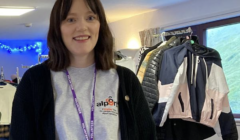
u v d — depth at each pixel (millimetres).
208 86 1743
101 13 956
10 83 2215
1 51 5980
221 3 2906
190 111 1735
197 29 3227
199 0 3111
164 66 1801
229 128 1750
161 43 2064
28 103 859
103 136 857
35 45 6117
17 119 845
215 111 1720
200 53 1794
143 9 3553
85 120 863
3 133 2018
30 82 873
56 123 837
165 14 3500
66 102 872
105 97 916
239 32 2955
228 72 3072
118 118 911
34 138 857
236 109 3010
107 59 972
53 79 897
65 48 920
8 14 3494
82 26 876
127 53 3266
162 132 1854
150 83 1821
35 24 4246
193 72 1762
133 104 980
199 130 1857
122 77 974
